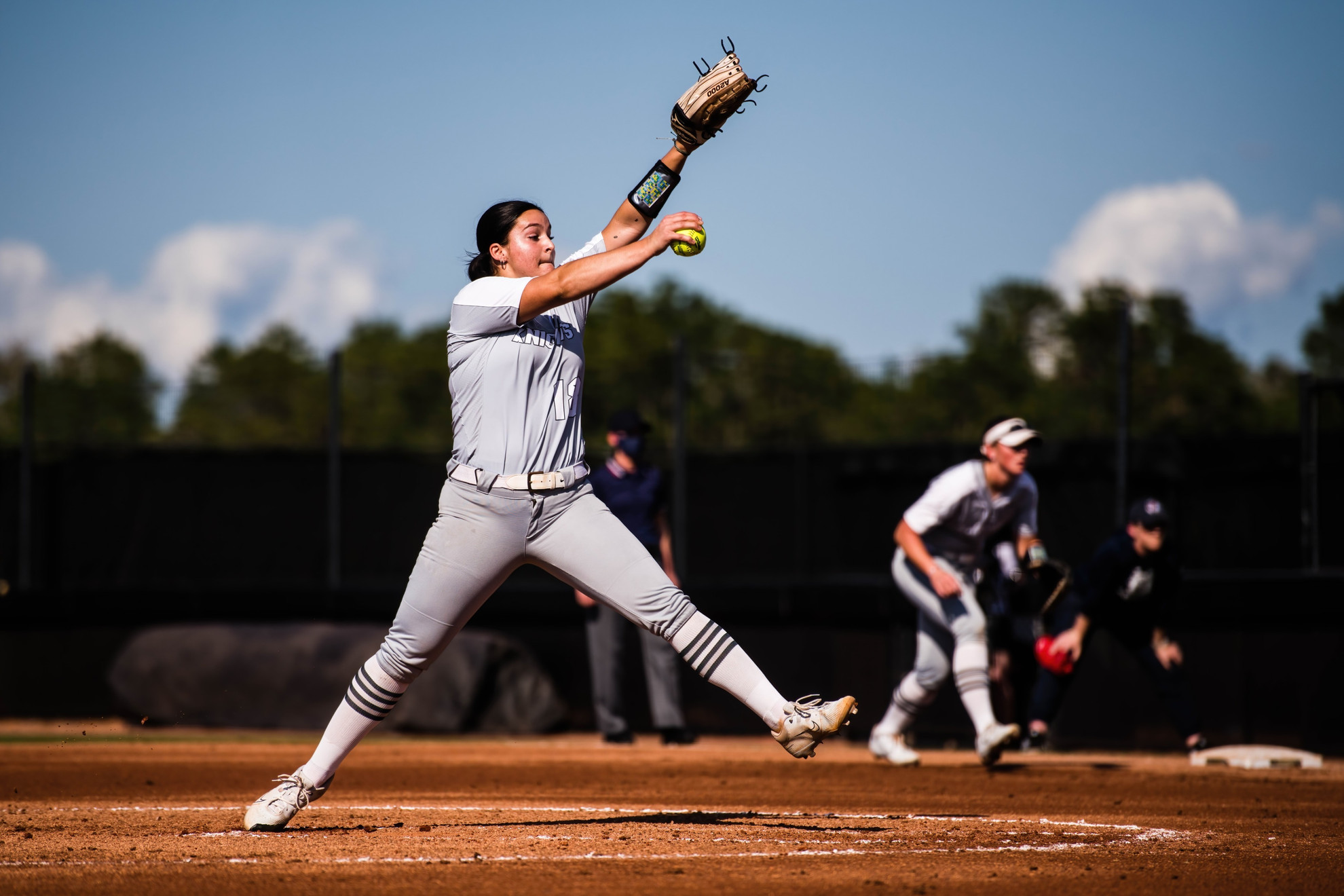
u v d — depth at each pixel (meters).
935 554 21.62
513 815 15.51
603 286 11.92
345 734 13.24
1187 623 29.77
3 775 20.64
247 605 38.69
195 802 17.11
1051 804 17.33
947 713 31.02
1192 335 85.94
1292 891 10.56
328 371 39.59
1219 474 32.12
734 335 161.62
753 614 34.84
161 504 40.31
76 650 38.78
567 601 37.47
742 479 39.12
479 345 12.27
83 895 9.94
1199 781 20.48
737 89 13.01
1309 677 28.67
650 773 21.56
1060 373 52.22
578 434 12.59
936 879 10.80
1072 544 32.69
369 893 10.04
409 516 39.72
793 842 12.89
